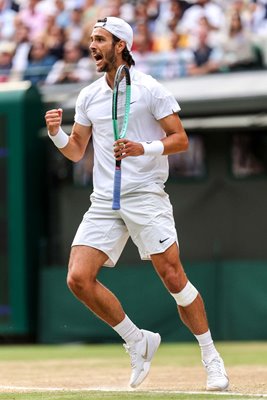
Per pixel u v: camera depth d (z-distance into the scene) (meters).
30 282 43.69
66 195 44.94
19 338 44.31
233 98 41.09
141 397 15.33
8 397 15.97
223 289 40.91
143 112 16.95
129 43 17.09
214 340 40.81
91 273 16.89
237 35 43.66
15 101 43.59
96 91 17.30
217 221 42.91
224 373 17.09
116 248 17.22
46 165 44.78
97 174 17.30
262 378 20.84
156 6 45.12
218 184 42.91
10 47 48.34
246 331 40.47
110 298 17.02
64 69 46.78
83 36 46.75
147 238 16.92
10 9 48.78
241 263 40.62
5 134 43.72
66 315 42.84
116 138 16.77
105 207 17.03
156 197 17.02
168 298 41.47
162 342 41.47
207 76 43.41
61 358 31.91
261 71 42.94
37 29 47.91
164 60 44.50
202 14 44.31
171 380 20.62
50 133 17.17
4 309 43.53
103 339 42.19
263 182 42.28
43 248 44.00
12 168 43.62
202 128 42.50
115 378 21.66
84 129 17.59
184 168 43.47
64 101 44.03
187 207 43.31
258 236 42.28
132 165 16.95
